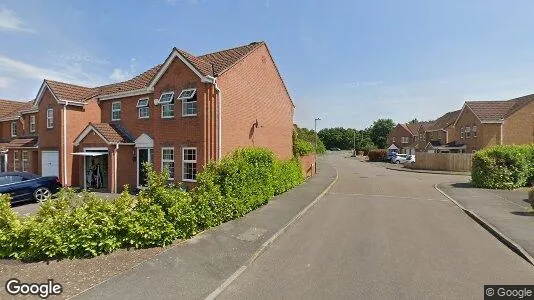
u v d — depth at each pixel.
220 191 9.95
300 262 6.93
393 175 29.58
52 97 21.20
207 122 15.72
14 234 6.55
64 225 6.75
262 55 20.33
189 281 5.82
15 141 25.25
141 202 7.67
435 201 14.73
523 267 6.57
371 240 8.51
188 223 8.19
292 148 25.92
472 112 38.94
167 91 17.22
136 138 19.53
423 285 5.71
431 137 58.09
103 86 24.41
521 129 36.09
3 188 14.53
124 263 6.45
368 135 107.94
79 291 5.31
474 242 8.30
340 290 5.54
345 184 21.91
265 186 12.95
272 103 21.86
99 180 20.67
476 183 19.28
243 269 6.48
